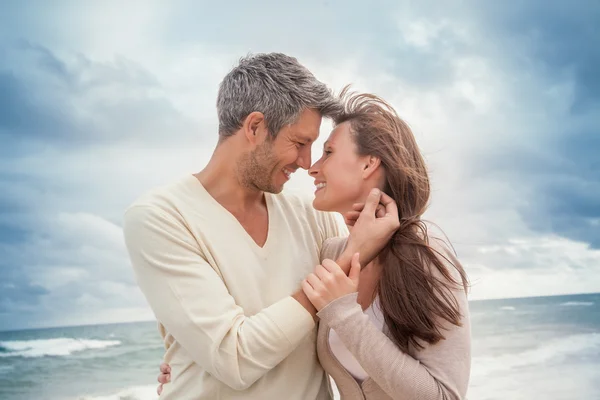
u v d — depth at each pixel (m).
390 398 1.65
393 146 1.74
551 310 13.98
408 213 1.74
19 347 12.45
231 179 1.79
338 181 1.77
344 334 1.54
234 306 1.62
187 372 1.71
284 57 1.75
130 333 13.55
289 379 1.71
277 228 1.84
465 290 1.63
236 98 1.75
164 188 1.77
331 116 1.81
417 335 1.56
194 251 1.67
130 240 1.68
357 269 1.58
